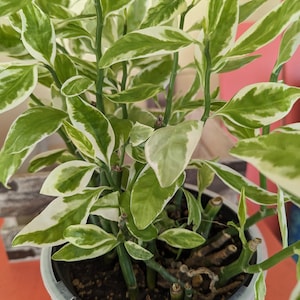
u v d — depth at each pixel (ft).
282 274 2.03
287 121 2.56
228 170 1.50
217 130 2.36
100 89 1.32
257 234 1.63
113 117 1.51
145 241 1.45
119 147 1.44
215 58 1.20
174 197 1.83
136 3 1.50
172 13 1.27
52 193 1.25
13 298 1.97
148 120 1.69
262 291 1.14
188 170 2.07
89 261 1.70
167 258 1.71
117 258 1.70
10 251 2.12
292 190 0.62
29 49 1.18
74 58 1.52
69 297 1.43
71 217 1.34
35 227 1.30
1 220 2.43
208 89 1.24
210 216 1.69
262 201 1.46
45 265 1.53
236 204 1.99
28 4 1.11
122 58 1.08
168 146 1.01
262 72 2.44
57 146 2.53
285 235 1.19
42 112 1.32
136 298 1.54
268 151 0.71
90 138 1.29
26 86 1.20
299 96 1.11
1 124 2.60
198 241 1.39
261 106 1.15
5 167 1.35
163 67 1.74
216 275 1.47
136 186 1.25
